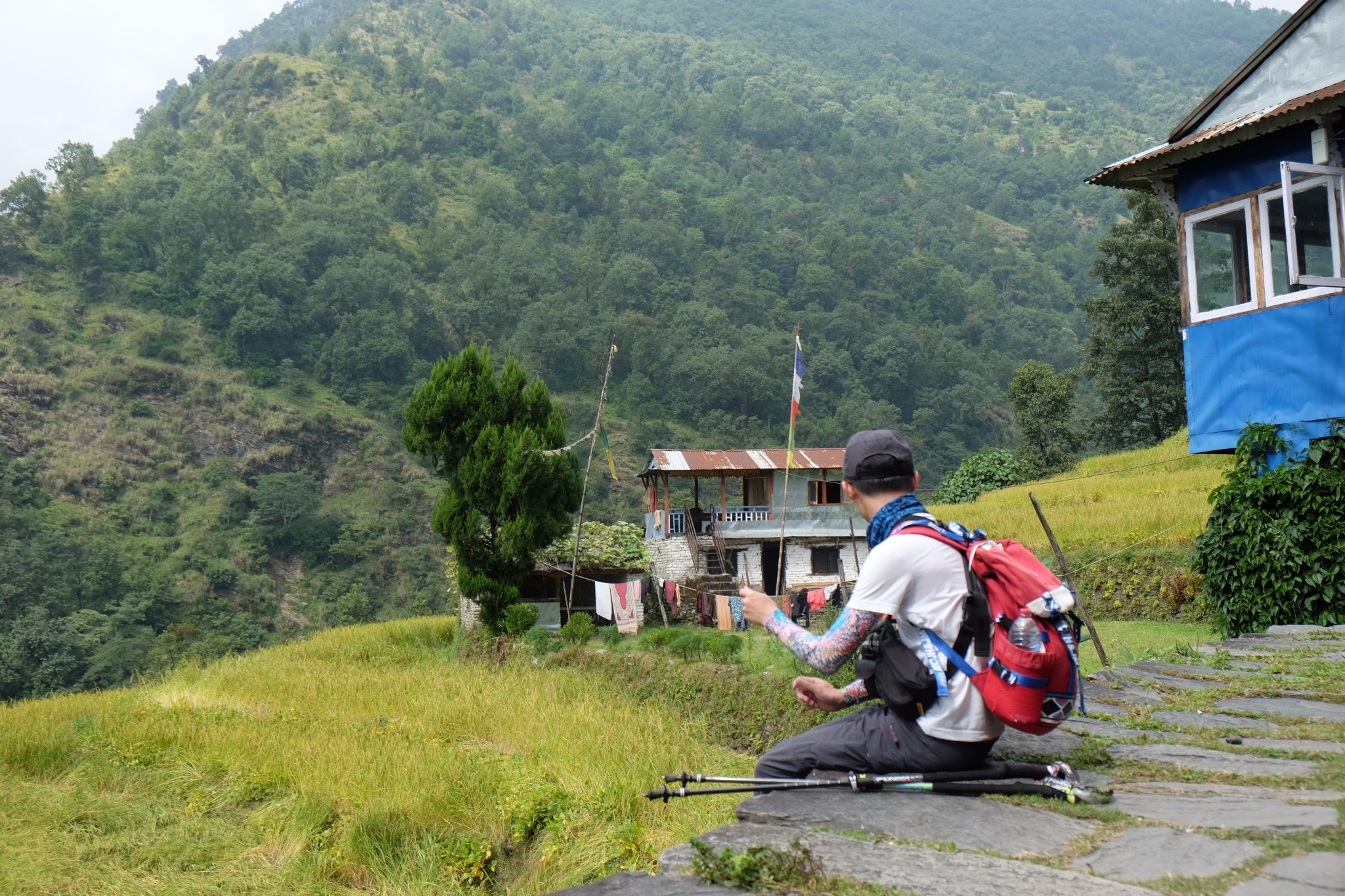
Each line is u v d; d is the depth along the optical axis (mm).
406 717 15312
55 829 10469
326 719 14922
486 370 25406
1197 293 12922
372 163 188250
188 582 90188
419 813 9625
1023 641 3334
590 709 14430
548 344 139250
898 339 152625
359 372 132875
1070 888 2627
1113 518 20766
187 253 137750
